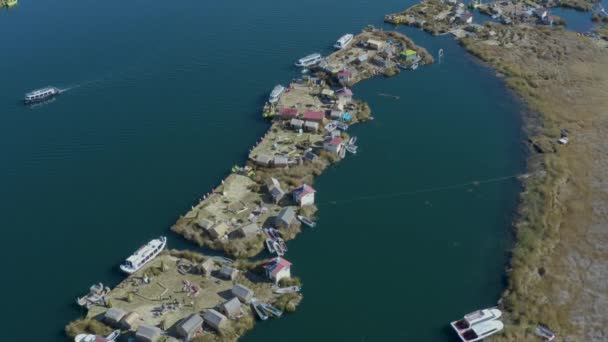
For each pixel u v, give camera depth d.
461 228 110.38
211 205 114.62
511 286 96.00
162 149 134.12
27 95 152.50
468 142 136.38
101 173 126.50
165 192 120.31
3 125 144.00
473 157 130.88
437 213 114.31
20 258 104.38
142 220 112.75
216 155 131.62
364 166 127.81
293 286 96.56
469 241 107.25
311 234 108.62
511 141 136.50
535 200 115.00
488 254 104.31
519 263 100.06
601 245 105.19
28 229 111.06
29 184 123.31
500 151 132.75
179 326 86.38
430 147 134.62
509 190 120.19
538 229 107.75
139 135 139.62
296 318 91.62
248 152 132.12
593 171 125.25
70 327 88.69
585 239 106.69
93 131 141.25
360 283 98.25
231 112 148.75
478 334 86.50
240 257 102.31
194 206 115.25
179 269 99.69
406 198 118.38
